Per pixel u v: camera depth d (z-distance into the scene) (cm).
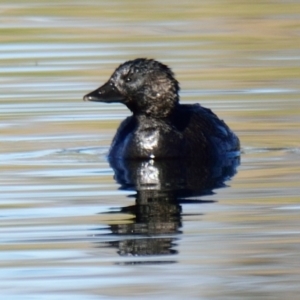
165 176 1371
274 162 1431
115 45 2283
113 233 1117
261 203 1220
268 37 2380
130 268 1016
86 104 1781
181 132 1488
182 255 1055
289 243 1080
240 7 2683
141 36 2373
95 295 955
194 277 998
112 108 1756
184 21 2531
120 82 1492
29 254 1057
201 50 2244
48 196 1266
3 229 1134
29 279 994
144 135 1481
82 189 1296
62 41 2333
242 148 1523
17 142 1554
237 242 1085
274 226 1135
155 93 1488
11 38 2373
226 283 978
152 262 1034
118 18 2567
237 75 1992
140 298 947
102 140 1570
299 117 1678
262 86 1897
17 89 1894
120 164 1441
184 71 2036
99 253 1059
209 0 2764
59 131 1616
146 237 1100
